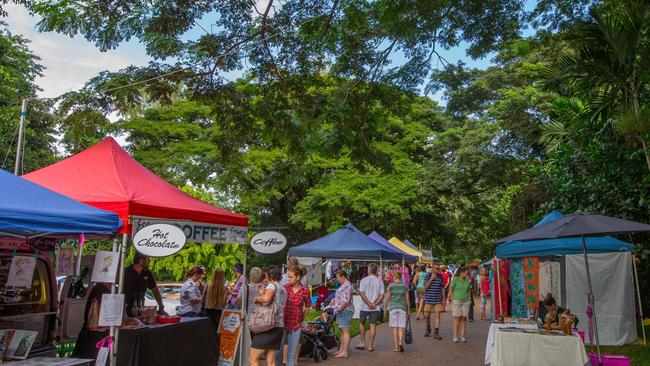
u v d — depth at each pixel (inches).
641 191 522.6
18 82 939.3
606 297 498.9
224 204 1099.3
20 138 428.1
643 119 329.7
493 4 456.4
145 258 328.2
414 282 927.0
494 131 1008.2
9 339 247.0
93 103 415.2
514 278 580.7
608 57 374.6
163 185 324.5
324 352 425.1
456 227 1451.8
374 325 470.0
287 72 468.1
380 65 489.4
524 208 839.1
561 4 467.2
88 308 292.2
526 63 979.3
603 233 306.8
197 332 331.9
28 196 230.5
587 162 585.6
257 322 309.4
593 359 335.3
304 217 1087.0
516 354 317.4
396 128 1178.0
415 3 401.7
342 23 448.5
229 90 457.7
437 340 539.2
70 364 235.1
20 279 265.9
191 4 403.5
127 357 274.2
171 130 1041.5
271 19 432.1
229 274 963.3
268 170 1043.9
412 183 1069.1
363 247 616.1
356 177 1083.9
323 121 499.2
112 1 382.3
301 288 361.4
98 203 271.6
